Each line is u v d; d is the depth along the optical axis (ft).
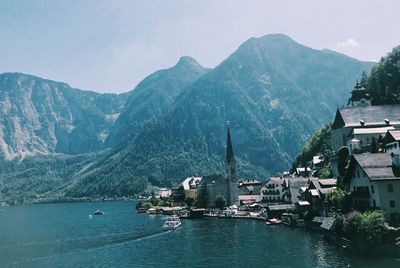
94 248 441.27
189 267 332.19
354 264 301.22
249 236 467.11
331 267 298.35
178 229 575.79
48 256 406.21
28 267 360.48
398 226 336.08
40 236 581.53
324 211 473.67
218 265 332.39
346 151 533.55
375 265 295.28
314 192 503.20
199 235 503.20
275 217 613.52
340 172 526.98
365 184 375.66
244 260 342.64
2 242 532.73
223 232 518.78
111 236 535.19
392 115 597.11
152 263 354.54
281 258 338.95
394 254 316.81
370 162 370.32
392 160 368.68
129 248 431.84
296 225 517.96
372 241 322.55
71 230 645.51
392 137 388.78
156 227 618.44
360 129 563.07
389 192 350.23
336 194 417.49
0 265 372.38
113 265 353.72
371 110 608.60
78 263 367.86
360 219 333.42
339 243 361.71
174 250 407.64
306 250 361.51
